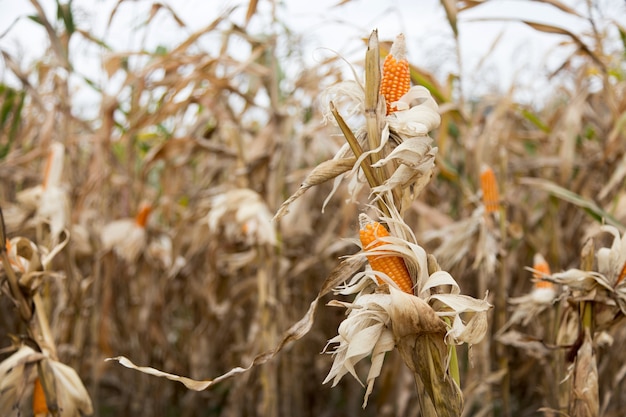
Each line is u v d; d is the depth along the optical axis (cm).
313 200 611
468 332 187
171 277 548
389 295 190
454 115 457
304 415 666
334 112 189
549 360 336
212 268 527
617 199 402
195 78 459
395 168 195
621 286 244
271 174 469
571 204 547
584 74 544
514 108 546
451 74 485
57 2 464
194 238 549
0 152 563
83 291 441
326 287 204
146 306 556
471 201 424
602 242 439
